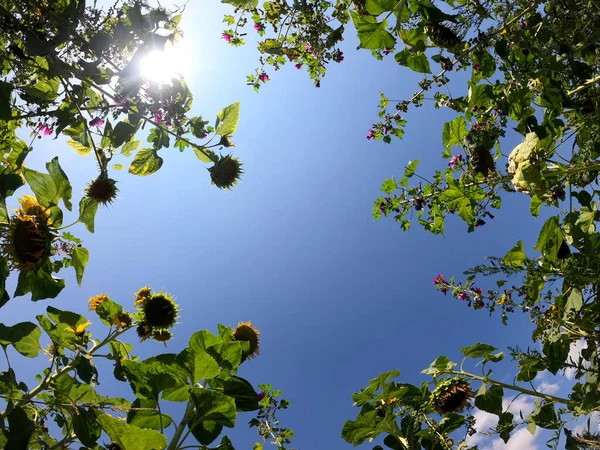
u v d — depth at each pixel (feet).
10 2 8.80
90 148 13.05
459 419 13.71
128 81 9.99
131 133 11.36
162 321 13.15
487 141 15.88
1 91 8.91
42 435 10.51
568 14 12.62
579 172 13.55
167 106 11.08
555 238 12.57
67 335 11.71
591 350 13.14
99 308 12.92
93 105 12.54
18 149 11.82
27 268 9.03
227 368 10.97
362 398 14.93
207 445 9.70
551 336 13.05
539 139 13.01
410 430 13.64
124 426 8.48
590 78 13.83
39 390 10.62
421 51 13.44
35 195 9.52
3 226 9.00
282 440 15.56
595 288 12.28
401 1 10.80
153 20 10.07
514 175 13.53
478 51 14.06
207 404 9.62
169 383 9.97
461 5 13.29
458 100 16.22
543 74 13.93
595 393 11.59
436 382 15.02
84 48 9.30
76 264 10.49
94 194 11.27
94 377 10.82
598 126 13.20
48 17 8.80
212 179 12.96
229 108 12.64
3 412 8.65
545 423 12.49
